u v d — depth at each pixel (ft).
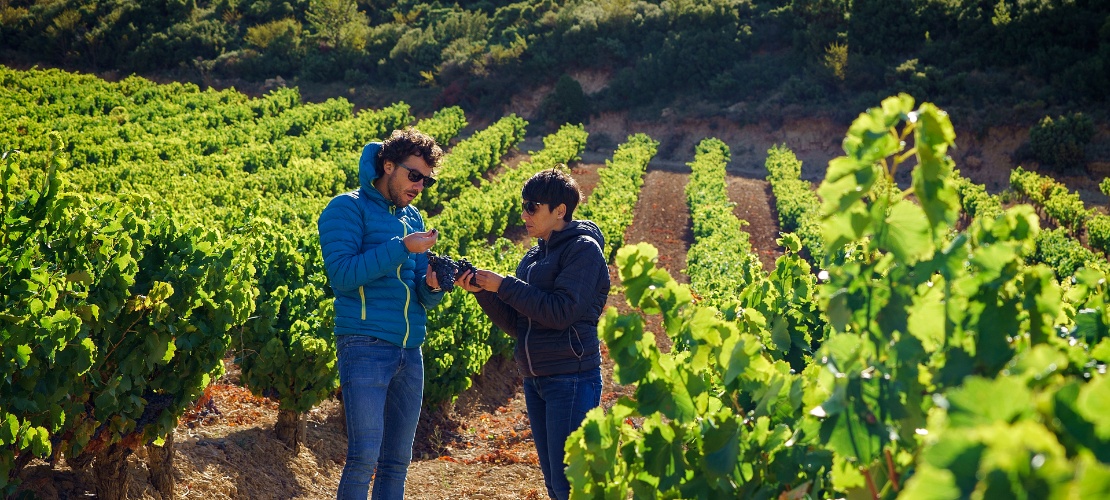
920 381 5.11
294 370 17.90
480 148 87.97
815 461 5.72
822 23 138.92
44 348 10.53
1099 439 3.14
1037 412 3.20
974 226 5.58
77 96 117.50
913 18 131.64
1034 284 5.20
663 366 6.59
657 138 134.10
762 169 120.67
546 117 142.82
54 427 11.22
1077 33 121.19
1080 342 6.43
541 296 10.41
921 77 122.52
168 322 12.89
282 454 18.12
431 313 22.89
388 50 170.40
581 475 6.41
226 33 184.03
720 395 7.96
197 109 111.65
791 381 6.40
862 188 4.75
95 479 13.99
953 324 5.07
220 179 59.26
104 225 13.15
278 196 57.06
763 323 9.52
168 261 13.82
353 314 10.78
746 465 6.15
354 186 73.56
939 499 2.85
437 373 22.41
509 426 24.66
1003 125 114.42
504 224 57.82
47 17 187.32
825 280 6.36
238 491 15.71
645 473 6.50
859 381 4.97
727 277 34.01
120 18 185.98
